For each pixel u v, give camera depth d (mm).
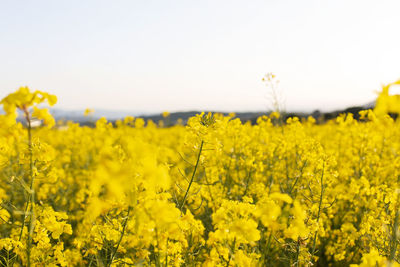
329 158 3338
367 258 1487
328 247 4453
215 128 2590
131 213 2043
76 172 7672
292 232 1497
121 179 999
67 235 4176
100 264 2295
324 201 3289
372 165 6113
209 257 2508
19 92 1595
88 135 10562
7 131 1715
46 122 1687
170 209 1524
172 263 2311
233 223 1730
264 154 6492
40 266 2389
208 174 4711
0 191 2416
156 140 11281
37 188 5180
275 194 1345
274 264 3062
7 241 2408
